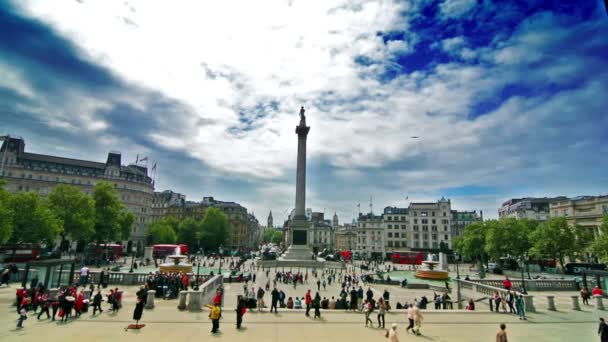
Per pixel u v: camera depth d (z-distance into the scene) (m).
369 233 154.00
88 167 119.06
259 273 64.25
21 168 104.81
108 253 81.75
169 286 33.88
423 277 63.75
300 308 30.64
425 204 147.25
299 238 89.94
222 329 21.89
